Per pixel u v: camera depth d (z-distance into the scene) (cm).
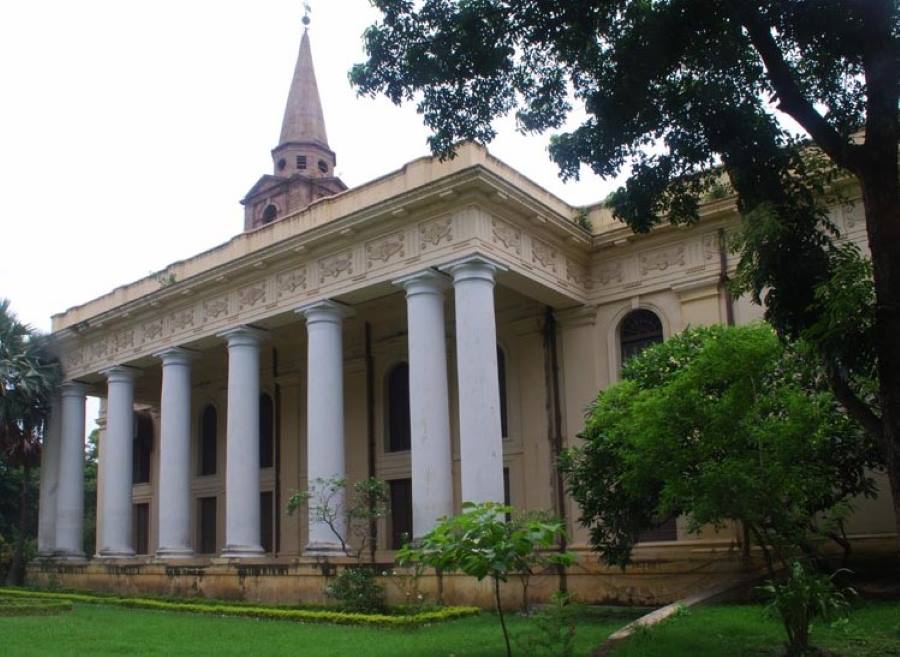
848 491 1384
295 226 2214
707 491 955
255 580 2011
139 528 3356
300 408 2730
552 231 2047
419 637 1249
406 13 1093
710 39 1040
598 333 2161
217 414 3058
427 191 1853
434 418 1811
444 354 1875
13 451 2908
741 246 1070
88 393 3059
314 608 1717
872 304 902
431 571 1706
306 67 3403
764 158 1043
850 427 1260
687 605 1288
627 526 1462
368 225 1981
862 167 862
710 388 1064
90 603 2169
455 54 1105
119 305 2644
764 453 980
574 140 1155
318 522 1927
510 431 2248
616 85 1076
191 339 2420
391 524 2423
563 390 2178
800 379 1197
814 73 1073
